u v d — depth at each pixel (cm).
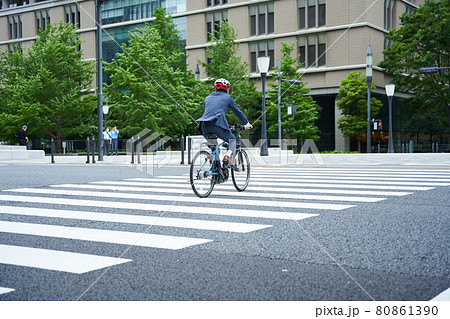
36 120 3478
